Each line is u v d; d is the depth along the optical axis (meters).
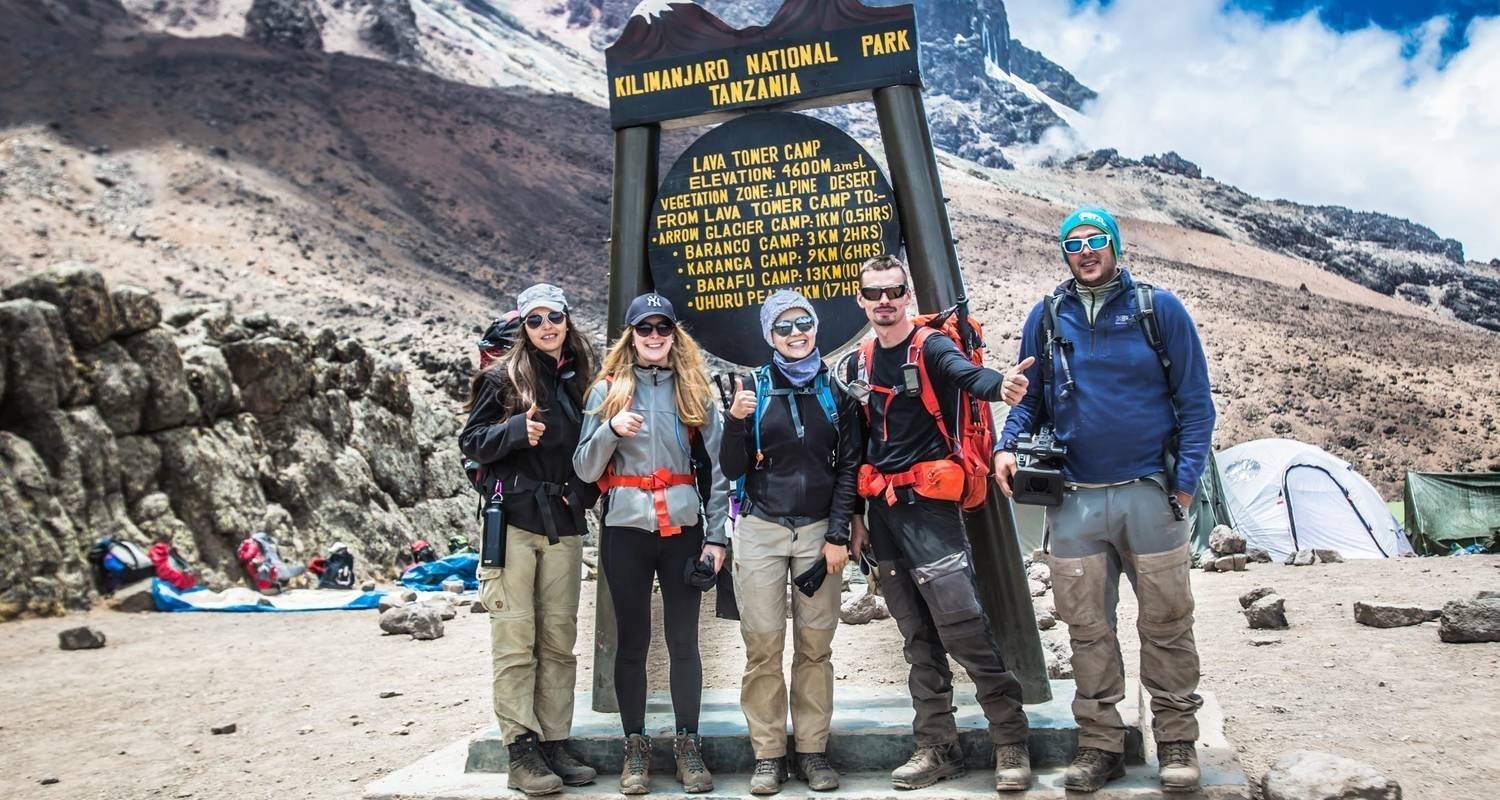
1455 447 84.25
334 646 10.53
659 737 4.77
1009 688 4.22
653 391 4.55
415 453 24.70
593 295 100.81
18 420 14.77
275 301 69.56
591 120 161.62
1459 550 17.94
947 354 4.19
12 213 74.81
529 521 4.57
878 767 4.60
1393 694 5.94
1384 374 102.50
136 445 16.31
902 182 5.43
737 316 5.63
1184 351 4.11
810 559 4.39
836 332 5.53
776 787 4.37
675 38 5.67
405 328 63.75
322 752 6.20
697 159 5.66
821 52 5.51
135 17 149.00
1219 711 5.59
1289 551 18.78
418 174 120.00
